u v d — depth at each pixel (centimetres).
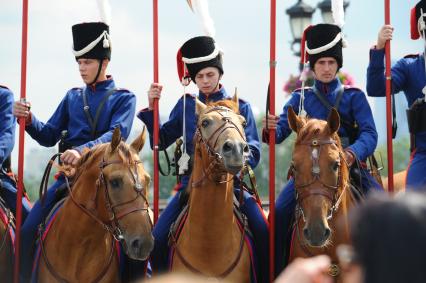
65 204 1063
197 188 1013
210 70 1232
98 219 1010
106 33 1276
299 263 327
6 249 1167
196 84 1248
